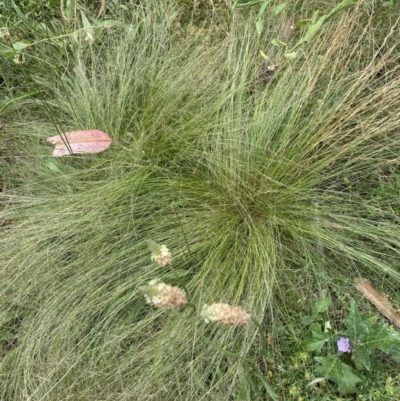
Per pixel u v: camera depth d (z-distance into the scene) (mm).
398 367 750
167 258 558
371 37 946
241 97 908
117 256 817
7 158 1004
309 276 811
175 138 915
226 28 1021
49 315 798
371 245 839
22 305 831
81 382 768
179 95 938
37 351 789
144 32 1029
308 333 779
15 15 1079
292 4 997
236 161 859
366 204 858
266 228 834
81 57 1032
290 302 804
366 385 731
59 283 827
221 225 843
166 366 747
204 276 781
